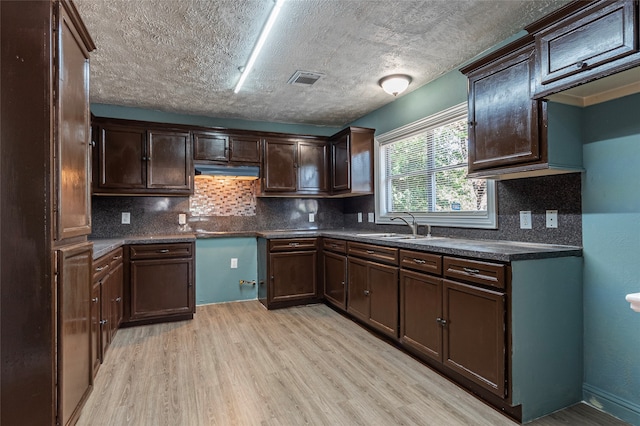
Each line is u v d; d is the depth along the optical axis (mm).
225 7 2045
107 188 3604
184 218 4320
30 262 1392
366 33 2398
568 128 2029
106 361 2619
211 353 2771
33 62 1407
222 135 4156
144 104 3891
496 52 2178
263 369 2482
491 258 1966
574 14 1721
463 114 2949
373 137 4293
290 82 3277
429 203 3457
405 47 2609
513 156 2107
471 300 2090
